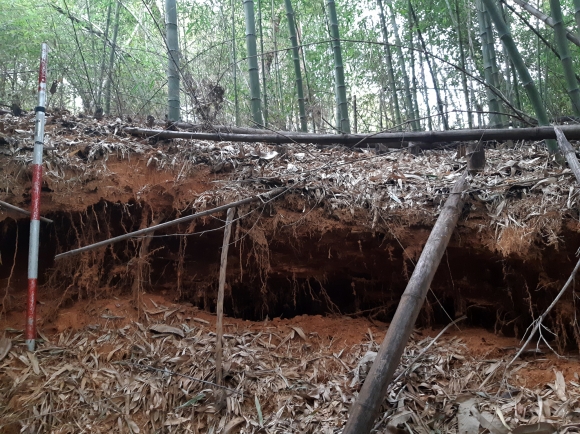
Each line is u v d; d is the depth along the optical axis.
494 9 3.69
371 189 3.61
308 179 3.68
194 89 5.12
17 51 6.32
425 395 2.82
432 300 3.68
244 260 3.77
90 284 3.58
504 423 2.54
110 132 3.96
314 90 7.55
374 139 3.86
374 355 3.05
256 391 2.96
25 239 3.70
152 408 2.89
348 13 7.21
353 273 3.80
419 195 3.53
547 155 3.86
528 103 6.49
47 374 3.00
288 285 3.91
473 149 3.62
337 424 2.70
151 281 3.83
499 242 3.18
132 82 6.71
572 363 3.02
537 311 3.36
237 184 3.65
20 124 3.82
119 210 3.69
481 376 2.97
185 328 3.43
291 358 3.25
